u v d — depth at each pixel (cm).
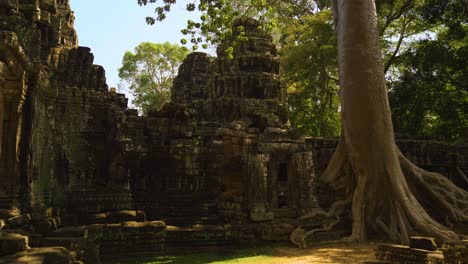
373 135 1335
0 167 942
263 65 2411
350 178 1498
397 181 1315
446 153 2122
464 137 2530
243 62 2372
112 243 1068
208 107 2355
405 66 2683
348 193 1506
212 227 1212
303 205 1432
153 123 1741
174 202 1622
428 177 1540
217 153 1515
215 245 1191
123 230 1087
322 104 3161
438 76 2494
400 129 2525
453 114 2434
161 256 1107
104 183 1525
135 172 1641
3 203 902
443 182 1556
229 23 1551
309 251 1127
